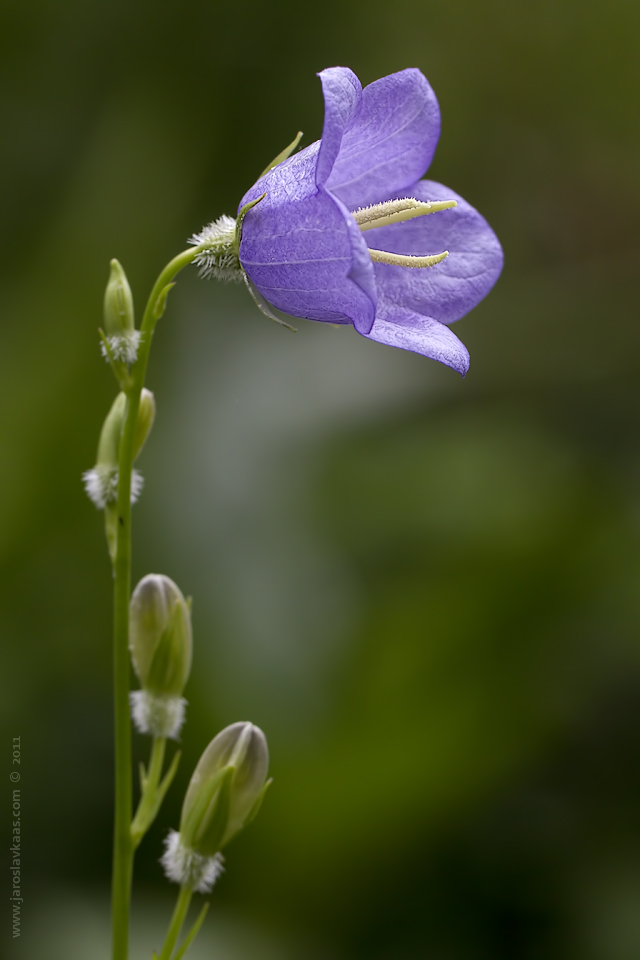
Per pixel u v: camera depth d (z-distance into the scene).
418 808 0.53
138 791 0.54
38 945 0.52
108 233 0.58
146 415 0.47
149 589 0.47
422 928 0.54
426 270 0.47
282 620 0.55
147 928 0.52
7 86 0.63
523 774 0.55
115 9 0.64
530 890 0.54
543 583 0.55
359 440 0.59
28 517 0.56
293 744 0.54
